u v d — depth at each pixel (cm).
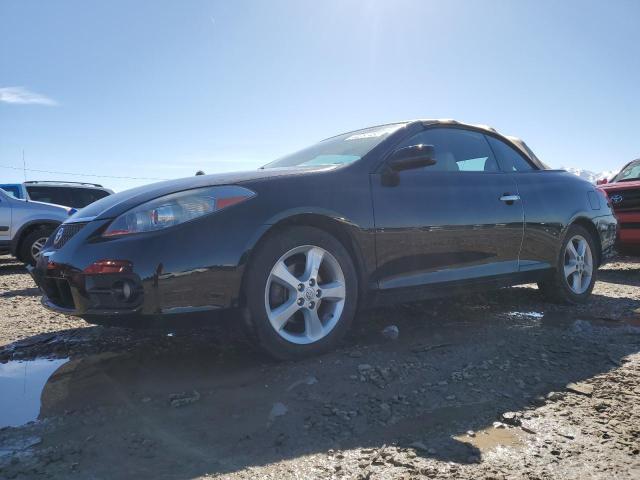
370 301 342
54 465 193
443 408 244
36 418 236
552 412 239
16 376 295
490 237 401
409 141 378
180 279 272
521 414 237
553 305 481
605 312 453
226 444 209
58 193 1140
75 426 227
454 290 385
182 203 283
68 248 289
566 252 480
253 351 330
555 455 201
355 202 329
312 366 299
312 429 222
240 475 186
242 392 264
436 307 466
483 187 405
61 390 271
